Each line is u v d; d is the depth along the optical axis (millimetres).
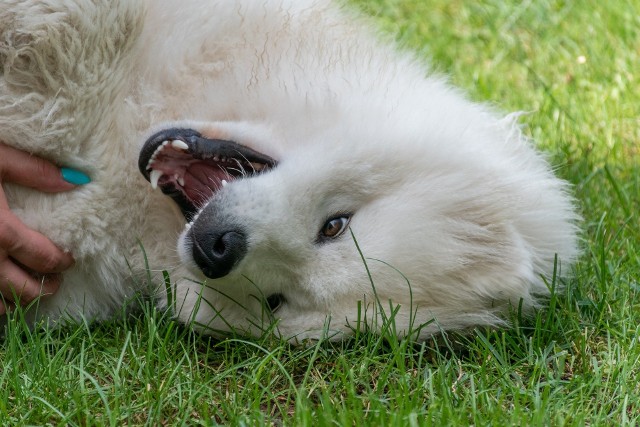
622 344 4637
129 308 5094
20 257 4641
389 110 4680
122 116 4879
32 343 4332
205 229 4359
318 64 4934
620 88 7789
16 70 4676
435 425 3744
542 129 7164
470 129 4918
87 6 4641
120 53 4863
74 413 3852
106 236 4863
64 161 4750
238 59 5000
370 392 4098
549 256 5047
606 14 8992
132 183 4852
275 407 4168
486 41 8914
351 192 4527
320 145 4500
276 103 4699
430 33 9016
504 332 4609
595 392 4250
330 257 4527
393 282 4527
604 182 6555
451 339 4777
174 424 3875
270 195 4371
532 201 4973
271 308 4723
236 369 4379
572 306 5043
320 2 5469
